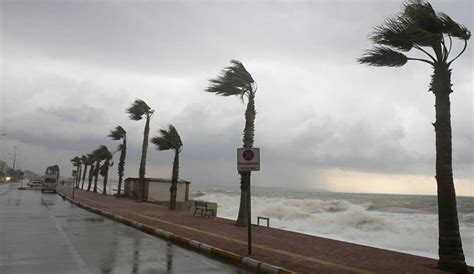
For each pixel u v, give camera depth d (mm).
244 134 18688
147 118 39125
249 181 10938
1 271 8203
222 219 22078
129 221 18594
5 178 118375
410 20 10180
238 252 10844
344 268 9094
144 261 9766
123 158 47656
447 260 9492
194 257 10625
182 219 20719
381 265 9602
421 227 27672
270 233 15695
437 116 10180
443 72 10117
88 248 11398
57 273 8133
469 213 44531
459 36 9953
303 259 10078
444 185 9906
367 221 30172
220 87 18703
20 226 16281
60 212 24250
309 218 34812
